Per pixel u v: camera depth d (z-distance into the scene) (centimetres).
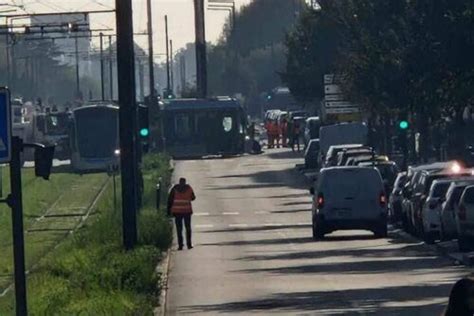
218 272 8312
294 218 13675
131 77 9025
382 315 5844
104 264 7450
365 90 14200
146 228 10019
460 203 9131
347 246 10225
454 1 9694
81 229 11438
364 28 13988
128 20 9006
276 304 6456
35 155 4922
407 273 7869
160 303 6638
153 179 16362
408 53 10156
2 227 13725
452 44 9706
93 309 5703
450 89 9994
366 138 18800
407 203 11412
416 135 17350
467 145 14612
